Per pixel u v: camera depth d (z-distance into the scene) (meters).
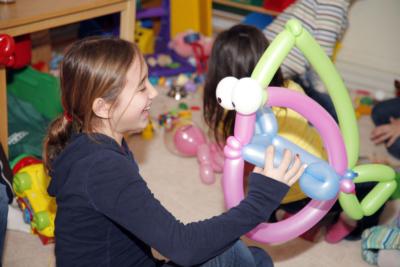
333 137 1.00
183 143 1.93
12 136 1.92
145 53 2.77
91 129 0.94
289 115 1.39
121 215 0.86
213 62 1.43
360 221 1.54
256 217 0.90
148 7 2.84
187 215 1.67
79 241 0.91
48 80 2.03
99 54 0.91
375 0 2.48
